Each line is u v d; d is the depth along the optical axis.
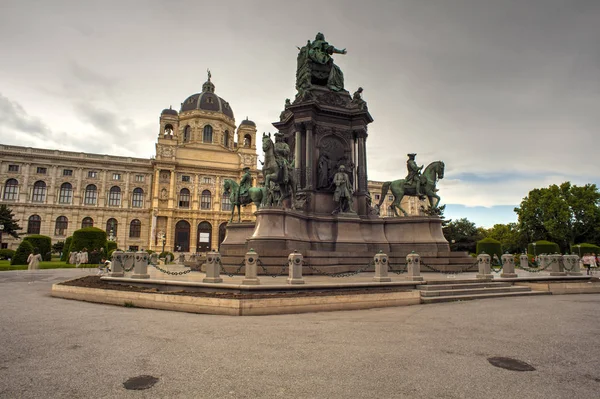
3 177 82.12
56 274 24.95
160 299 10.78
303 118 20.86
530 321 9.18
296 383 4.83
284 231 17.39
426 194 21.48
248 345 6.66
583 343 7.09
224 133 100.69
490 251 37.03
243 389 4.61
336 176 19.84
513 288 15.06
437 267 18.44
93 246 38.94
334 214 19.89
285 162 19.05
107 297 11.92
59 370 5.27
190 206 91.19
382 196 22.23
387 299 11.45
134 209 88.88
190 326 8.27
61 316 9.52
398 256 19.09
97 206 86.75
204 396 4.38
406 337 7.35
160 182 89.56
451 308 11.12
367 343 6.86
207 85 109.56
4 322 8.70
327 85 22.14
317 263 16.56
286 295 10.59
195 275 15.85
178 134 97.06
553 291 15.80
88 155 87.50
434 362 5.77
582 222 58.62
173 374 5.14
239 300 9.70
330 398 4.35
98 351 6.24
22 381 4.83
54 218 84.19
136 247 88.06
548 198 59.84
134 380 4.90
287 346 6.61
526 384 4.90
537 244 41.78
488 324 8.73
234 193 23.03
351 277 14.95
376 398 4.36
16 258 34.56
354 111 21.72
